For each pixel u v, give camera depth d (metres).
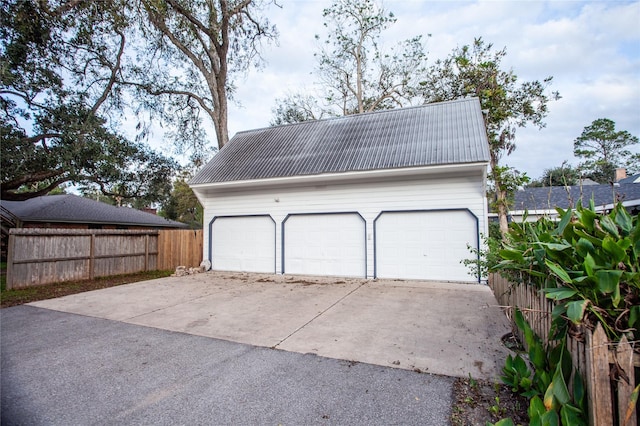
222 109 16.88
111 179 13.37
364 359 3.93
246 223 11.29
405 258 9.19
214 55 16.86
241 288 8.59
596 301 2.06
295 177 9.66
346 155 9.95
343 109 23.05
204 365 3.86
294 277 10.04
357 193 9.76
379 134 10.78
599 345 1.92
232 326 5.36
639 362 1.89
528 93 13.34
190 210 33.31
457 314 5.77
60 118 11.62
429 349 4.18
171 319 5.85
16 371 3.76
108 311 6.51
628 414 1.81
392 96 21.94
